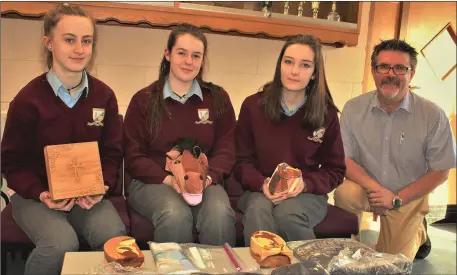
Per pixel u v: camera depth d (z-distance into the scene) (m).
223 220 1.50
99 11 1.95
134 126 1.69
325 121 1.76
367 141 1.98
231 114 1.81
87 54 1.48
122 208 1.69
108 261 1.08
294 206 1.58
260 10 2.26
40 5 1.89
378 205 1.87
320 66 1.70
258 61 2.50
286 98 1.74
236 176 1.78
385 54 1.84
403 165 1.96
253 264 1.13
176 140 1.64
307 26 2.28
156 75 2.35
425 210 1.97
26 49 2.16
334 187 1.74
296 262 1.15
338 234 1.73
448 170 1.90
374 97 1.97
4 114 1.91
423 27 2.67
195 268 1.08
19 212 1.46
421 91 2.76
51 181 1.33
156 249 1.19
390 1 2.61
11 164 1.50
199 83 1.77
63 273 1.03
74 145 1.38
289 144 1.75
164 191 1.56
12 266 1.82
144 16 2.01
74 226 1.50
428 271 2.03
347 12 2.45
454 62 2.76
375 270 1.08
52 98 1.51
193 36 1.64
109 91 1.65
